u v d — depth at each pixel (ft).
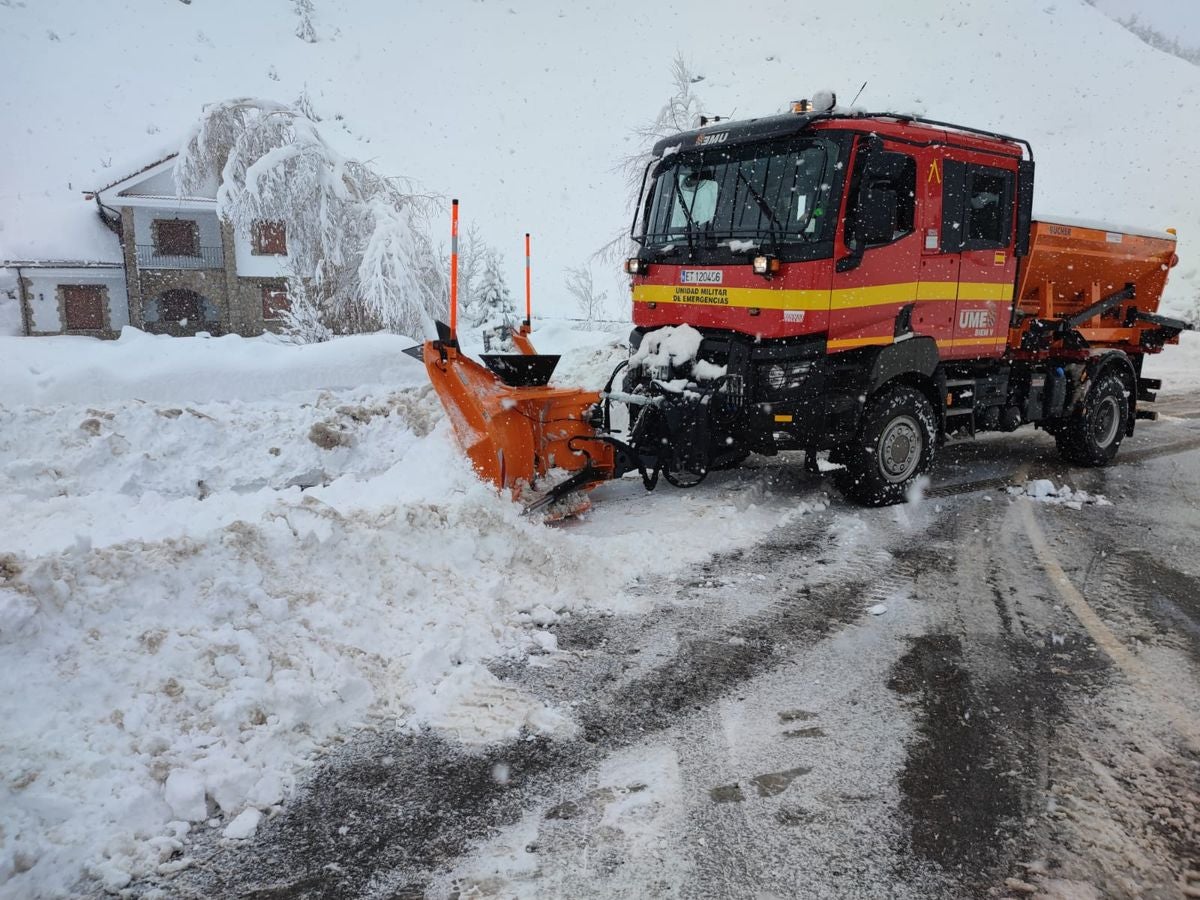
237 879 8.43
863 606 15.81
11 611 10.19
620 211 153.17
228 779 9.63
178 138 92.17
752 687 12.53
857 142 19.21
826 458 22.18
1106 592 16.79
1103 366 28.73
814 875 8.45
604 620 14.92
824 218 19.17
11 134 162.09
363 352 29.91
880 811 9.53
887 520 21.58
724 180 21.13
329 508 14.90
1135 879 8.48
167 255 92.32
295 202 47.26
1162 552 19.43
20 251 95.04
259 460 21.56
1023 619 15.34
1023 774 10.33
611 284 120.06
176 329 94.58
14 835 8.36
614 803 9.66
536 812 9.50
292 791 9.87
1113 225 28.86
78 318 95.55
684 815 9.43
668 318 22.41
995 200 23.43
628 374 23.12
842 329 19.76
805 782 10.10
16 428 19.79
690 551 18.45
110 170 104.37
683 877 8.41
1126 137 136.87
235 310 93.40
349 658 12.14
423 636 13.23
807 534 20.21
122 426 20.86
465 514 16.16
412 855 8.78
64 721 9.73
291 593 12.98
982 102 158.61
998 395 25.35
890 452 22.18
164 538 13.30
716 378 20.68
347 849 8.88
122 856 8.59
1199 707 12.10
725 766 10.43
